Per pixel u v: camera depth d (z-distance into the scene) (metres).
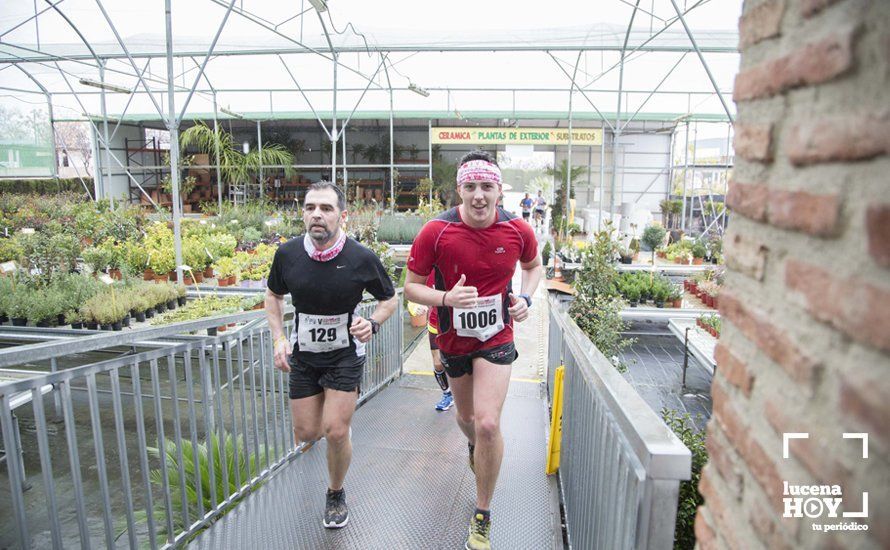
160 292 8.47
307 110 24.83
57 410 5.87
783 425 0.85
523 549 2.72
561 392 3.39
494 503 3.13
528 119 26.86
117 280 9.11
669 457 1.21
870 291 0.65
